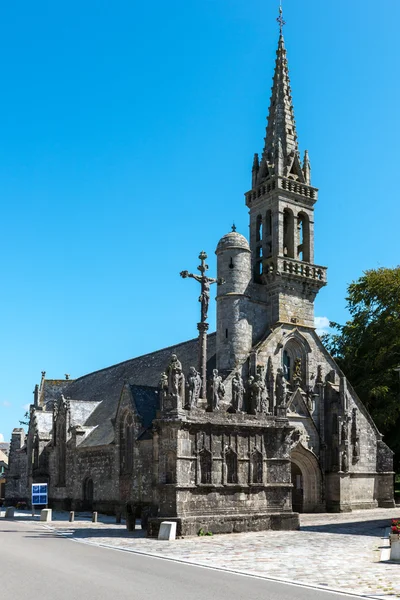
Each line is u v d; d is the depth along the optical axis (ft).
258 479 129.49
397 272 230.68
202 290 131.34
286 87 210.79
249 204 204.23
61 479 220.64
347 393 192.13
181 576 66.33
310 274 193.67
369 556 84.53
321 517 163.73
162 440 119.55
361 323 232.53
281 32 217.15
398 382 214.48
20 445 284.41
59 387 309.63
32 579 63.16
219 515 120.78
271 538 110.93
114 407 214.69
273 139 204.23
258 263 197.16
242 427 128.98
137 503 163.32
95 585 59.52
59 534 119.34
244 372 172.65
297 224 198.18
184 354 202.80
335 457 183.11
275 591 57.88
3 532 124.77
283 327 184.24
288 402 179.32
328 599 54.24
